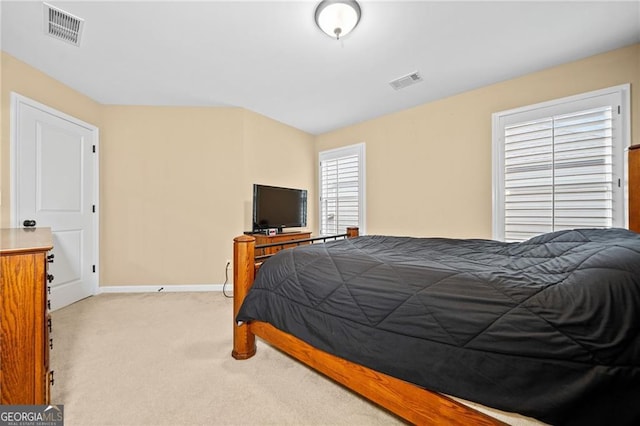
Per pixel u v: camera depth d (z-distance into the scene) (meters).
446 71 2.46
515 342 0.78
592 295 0.77
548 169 2.39
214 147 3.30
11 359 0.95
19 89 2.28
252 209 3.42
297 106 3.27
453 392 0.86
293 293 1.38
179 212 3.24
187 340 1.96
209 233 3.28
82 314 2.46
